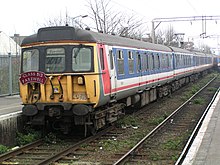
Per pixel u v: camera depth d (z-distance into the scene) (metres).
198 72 45.12
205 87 35.34
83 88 11.88
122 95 15.03
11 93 21.41
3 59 20.95
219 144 10.03
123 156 9.65
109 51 13.40
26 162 9.63
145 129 14.54
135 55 17.20
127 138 12.72
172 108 21.05
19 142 11.92
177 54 29.72
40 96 12.16
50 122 13.09
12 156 10.20
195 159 8.49
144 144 11.70
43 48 12.21
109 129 14.09
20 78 12.26
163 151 10.88
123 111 16.23
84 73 11.79
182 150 10.84
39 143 11.88
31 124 12.55
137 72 17.41
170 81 26.92
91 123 12.05
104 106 13.32
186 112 19.42
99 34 13.13
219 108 18.02
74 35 11.99
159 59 22.72
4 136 11.35
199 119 16.81
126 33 34.44
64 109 11.79
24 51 12.53
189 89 33.31
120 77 14.57
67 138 12.77
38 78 12.02
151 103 23.03
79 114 11.65
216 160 8.38
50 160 9.59
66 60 11.95
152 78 20.59
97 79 11.88
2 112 14.09
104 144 11.62
